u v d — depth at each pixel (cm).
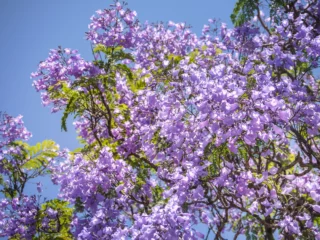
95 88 798
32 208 865
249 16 855
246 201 720
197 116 602
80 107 812
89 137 886
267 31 856
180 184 593
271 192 606
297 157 632
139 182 730
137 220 531
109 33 818
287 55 670
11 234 850
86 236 633
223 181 606
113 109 817
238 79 604
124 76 851
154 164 748
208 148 612
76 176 701
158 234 508
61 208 849
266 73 609
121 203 715
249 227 761
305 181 629
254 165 726
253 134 554
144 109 775
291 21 738
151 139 742
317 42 702
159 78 806
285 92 614
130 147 801
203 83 588
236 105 539
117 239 559
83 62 809
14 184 962
